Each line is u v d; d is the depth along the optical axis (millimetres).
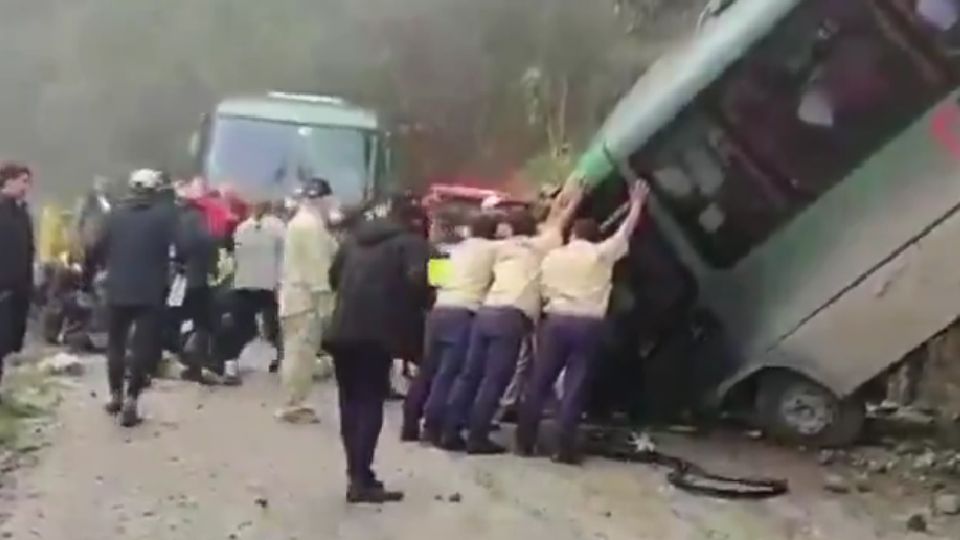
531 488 10000
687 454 11602
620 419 12828
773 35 11703
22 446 10758
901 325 11570
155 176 12016
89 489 9461
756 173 11945
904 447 12133
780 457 11672
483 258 11336
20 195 11094
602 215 12406
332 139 18719
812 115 11750
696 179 12133
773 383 12156
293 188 18469
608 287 11023
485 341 11227
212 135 18688
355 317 9172
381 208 9461
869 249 11594
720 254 12203
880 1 11422
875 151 11570
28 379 13977
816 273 11789
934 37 11359
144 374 11852
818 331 11805
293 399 12281
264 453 10836
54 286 17078
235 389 14133
